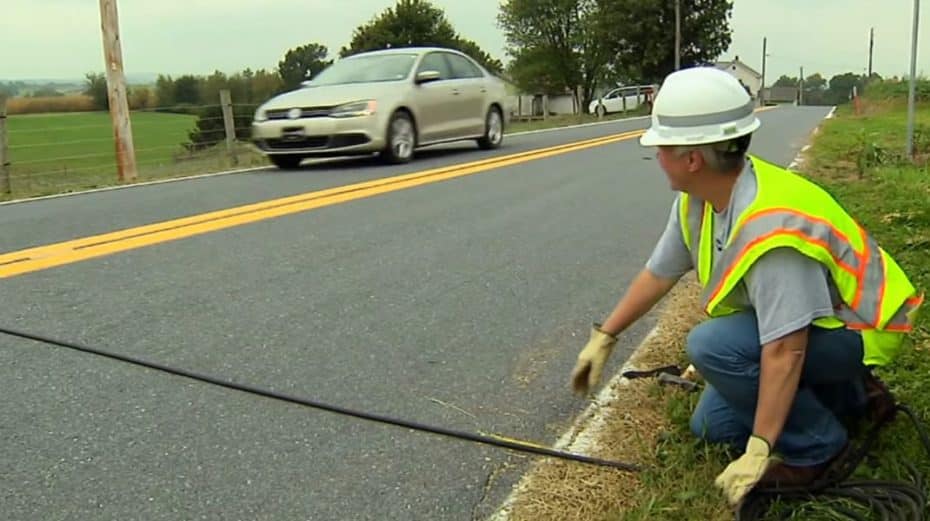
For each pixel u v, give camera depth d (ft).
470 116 41.50
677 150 7.52
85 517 8.02
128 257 17.67
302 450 9.37
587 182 29.73
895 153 36.88
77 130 53.62
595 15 186.50
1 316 13.69
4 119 32.24
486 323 13.70
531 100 142.92
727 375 8.10
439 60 40.19
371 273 16.61
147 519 8.00
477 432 9.82
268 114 35.45
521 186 28.66
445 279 16.28
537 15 209.36
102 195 27.61
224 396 10.74
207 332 13.04
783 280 7.26
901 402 9.76
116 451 9.27
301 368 11.67
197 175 34.04
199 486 8.59
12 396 10.63
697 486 8.13
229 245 18.86
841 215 7.68
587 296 15.29
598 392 10.94
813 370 7.97
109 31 36.55
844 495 7.89
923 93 98.99
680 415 9.70
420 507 8.26
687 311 14.29
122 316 13.74
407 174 31.94
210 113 51.44
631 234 20.65
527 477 8.78
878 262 7.77
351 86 36.11
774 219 7.29
